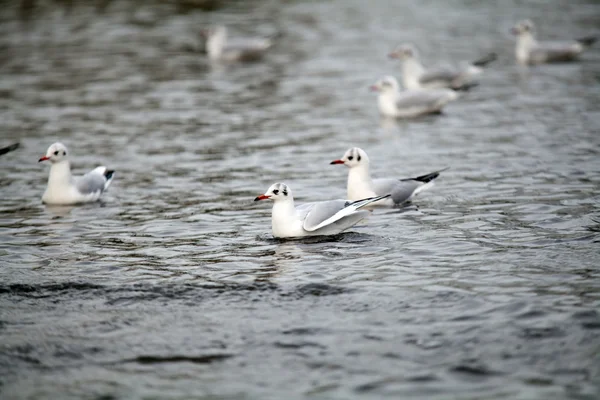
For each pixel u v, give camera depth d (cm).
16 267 1477
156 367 1116
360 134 2548
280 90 3138
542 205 1770
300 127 2631
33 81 3272
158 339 1191
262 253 1530
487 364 1086
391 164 2203
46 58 3644
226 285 1369
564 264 1405
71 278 1416
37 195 1992
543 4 4747
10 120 2747
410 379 1059
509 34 4034
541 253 1466
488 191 1909
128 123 2697
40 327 1234
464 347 1129
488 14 4519
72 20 4428
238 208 1848
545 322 1182
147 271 1448
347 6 4781
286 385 1059
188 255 1530
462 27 4203
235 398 1034
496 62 3553
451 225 1669
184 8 4744
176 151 2372
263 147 2397
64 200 1908
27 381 1088
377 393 1031
